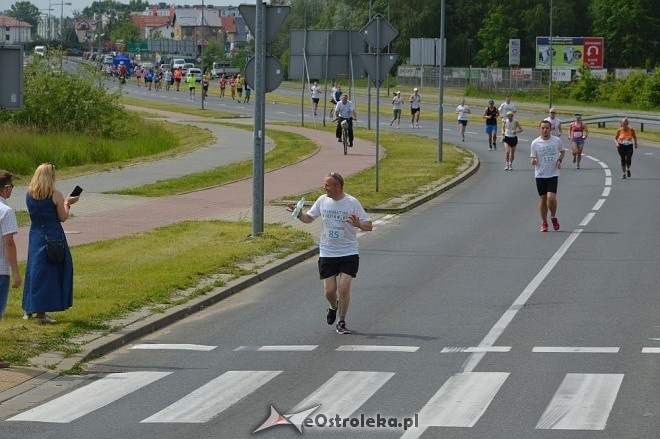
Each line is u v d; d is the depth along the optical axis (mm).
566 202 41688
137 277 23906
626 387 14953
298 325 20062
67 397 15039
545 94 152500
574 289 23344
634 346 17719
